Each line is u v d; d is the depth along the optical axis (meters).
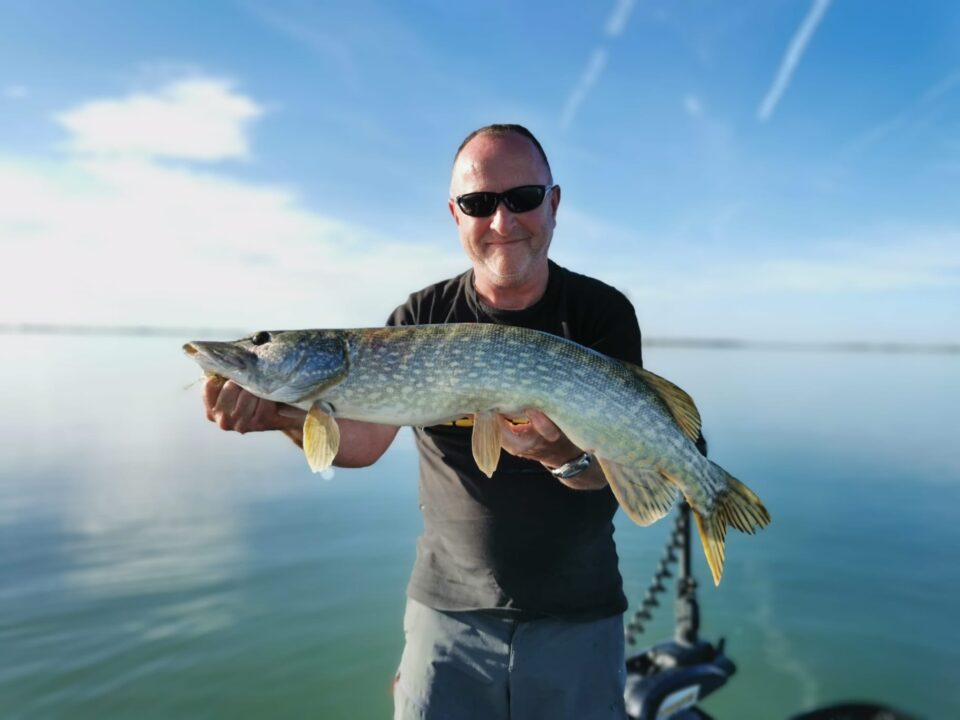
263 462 3.53
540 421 0.86
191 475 3.19
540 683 0.89
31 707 1.35
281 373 0.91
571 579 0.90
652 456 0.89
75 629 1.64
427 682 0.92
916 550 2.17
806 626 1.73
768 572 2.04
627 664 1.11
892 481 3.03
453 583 0.94
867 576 1.99
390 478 3.14
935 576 1.96
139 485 2.98
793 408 5.82
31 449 3.83
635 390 0.89
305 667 1.52
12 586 1.87
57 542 2.22
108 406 5.90
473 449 0.87
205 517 2.50
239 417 0.89
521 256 0.93
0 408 5.59
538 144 0.96
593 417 0.87
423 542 1.00
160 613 1.73
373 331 0.93
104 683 1.43
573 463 0.86
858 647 1.61
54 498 2.75
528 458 0.89
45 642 1.58
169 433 4.52
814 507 2.63
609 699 0.91
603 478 0.90
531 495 0.90
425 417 0.90
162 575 1.96
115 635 1.62
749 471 3.21
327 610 1.77
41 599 1.79
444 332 0.90
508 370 0.87
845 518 2.49
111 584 1.90
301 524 2.43
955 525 2.40
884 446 3.88
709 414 5.29
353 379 0.91
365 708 1.40
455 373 0.88
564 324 0.97
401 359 0.90
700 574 2.05
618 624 0.94
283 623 1.69
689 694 1.05
